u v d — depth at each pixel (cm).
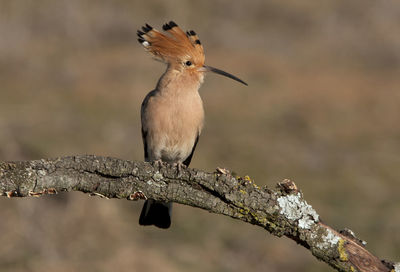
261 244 2198
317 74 4853
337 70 4991
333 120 3641
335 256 988
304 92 4297
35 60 4884
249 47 5850
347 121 3606
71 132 3153
